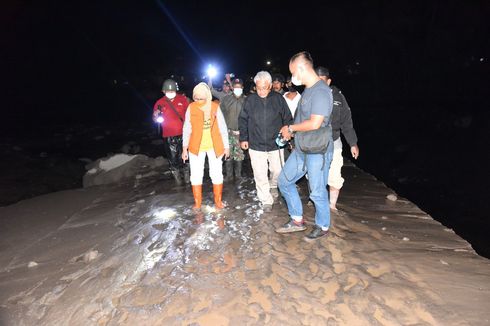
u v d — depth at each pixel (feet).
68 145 44.96
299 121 13.46
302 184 22.36
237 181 23.44
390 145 51.55
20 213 20.01
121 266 13.42
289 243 14.44
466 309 10.23
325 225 14.43
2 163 34.24
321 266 12.66
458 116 53.72
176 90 23.24
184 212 18.35
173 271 12.84
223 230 15.94
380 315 10.18
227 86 23.20
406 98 75.66
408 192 37.65
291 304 10.79
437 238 14.69
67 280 12.82
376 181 23.16
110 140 47.26
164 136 23.48
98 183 25.71
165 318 10.48
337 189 17.16
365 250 13.65
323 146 12.98
